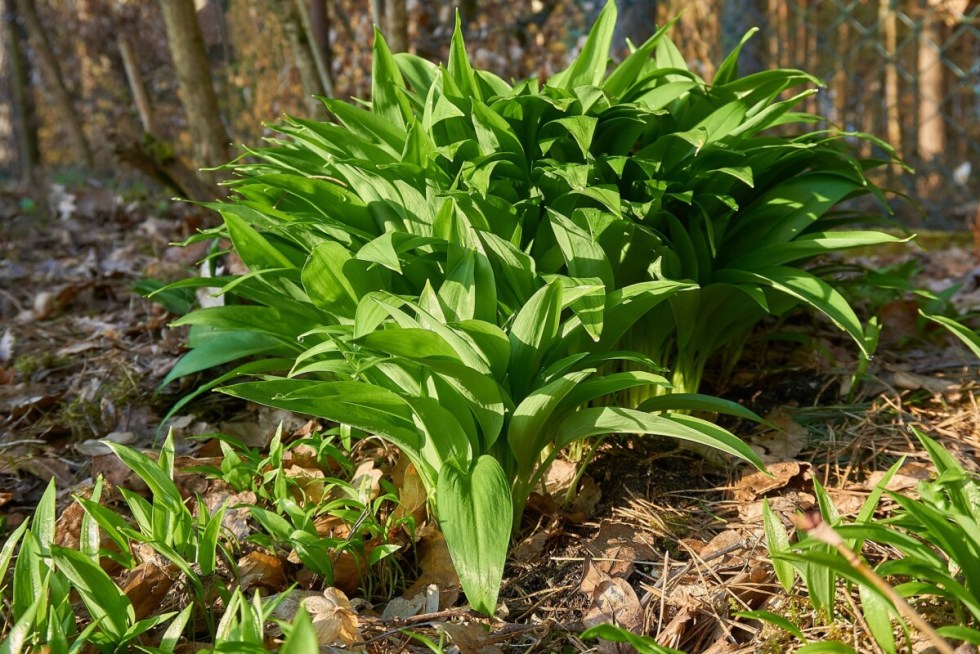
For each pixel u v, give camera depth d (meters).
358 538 1.19
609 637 1.05
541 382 1.19
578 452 1.33
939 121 3.18
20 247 2.53
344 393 1.17
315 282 1.22
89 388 1.51
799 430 1.37
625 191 1.33
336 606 1.13
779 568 1.12
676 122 1.36
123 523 1.18
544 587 1.19
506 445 1.22
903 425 1.37
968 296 1.85
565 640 1.14
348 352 1.19
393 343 1.12
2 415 1.50
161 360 1.56
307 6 2.06
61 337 1.72
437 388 1.18
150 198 3.16
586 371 1.14
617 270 1.31
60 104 4.44
